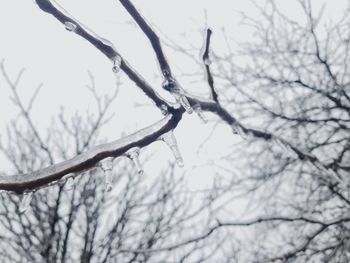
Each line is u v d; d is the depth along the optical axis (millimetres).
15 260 6223
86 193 6688
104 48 2006
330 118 5461
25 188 1767
